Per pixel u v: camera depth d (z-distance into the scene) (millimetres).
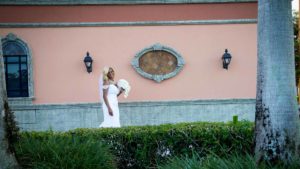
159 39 10609
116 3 10461
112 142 4863
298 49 14078
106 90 8086
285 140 3795
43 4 10312
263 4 3953
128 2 10445
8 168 3607
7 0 10164
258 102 4035
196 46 10672
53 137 4512
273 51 3867
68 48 10477
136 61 10438
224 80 10703
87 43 10516
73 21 10453
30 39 10344
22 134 4754
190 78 10680
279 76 3848
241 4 10688
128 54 10570
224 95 10711
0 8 10219
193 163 3699
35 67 10375
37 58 10383
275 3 3855
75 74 10492
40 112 10281
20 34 10305
